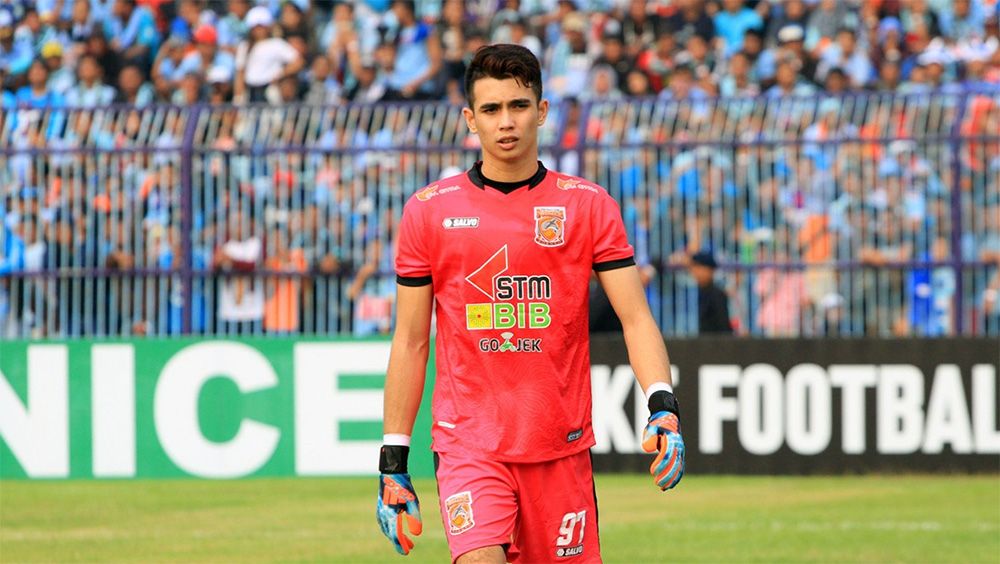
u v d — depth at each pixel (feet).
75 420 130.72
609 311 132.16
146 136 136.36
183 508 116.26
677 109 133.80
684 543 98.02
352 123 135.74
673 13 189.88
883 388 127.85
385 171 133.59
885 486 124.06
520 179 51.03
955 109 130.62
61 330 134.82
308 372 130.21
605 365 130.41
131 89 189.37
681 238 132.87
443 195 51.34
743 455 129.39
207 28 192.54
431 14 192.54
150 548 97.71
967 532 101.71
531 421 50.75
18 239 134.72
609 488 124.26
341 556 94.27
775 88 177.27
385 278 134.10
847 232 131.23
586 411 51.83
